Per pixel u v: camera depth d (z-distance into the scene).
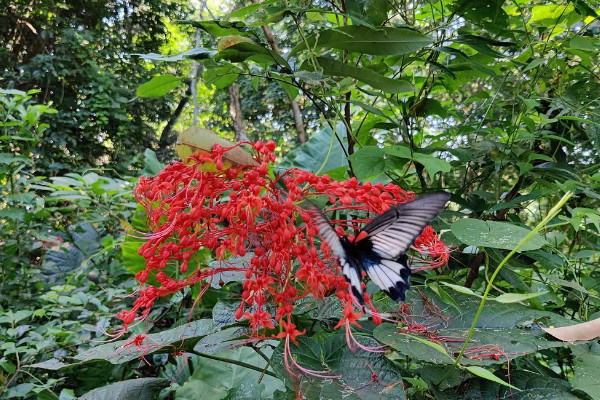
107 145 2.84
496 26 0.52
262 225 0.32
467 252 0.50
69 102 2.62
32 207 1.20
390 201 0.33
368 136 0.61
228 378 0.56
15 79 2.55
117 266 0.99
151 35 2.98
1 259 1.01
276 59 0.45
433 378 0.34
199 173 0.31
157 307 0.68
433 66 0.51
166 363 0.74
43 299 0.91
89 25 2.86
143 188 0.34
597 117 0.49
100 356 0.36
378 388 0.29
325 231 0.27
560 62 0.54
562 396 0.31
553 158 0.53
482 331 0.33
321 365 0.32
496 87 0.61
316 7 0.49
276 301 0.30
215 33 0.47
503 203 0.48
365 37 0.44
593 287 0.47
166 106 2.90
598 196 0.44
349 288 0.29
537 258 0.44
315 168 0.69
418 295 0.38
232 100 1.85
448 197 0.27
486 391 0.33
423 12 0.58
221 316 0.38
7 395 0.68
